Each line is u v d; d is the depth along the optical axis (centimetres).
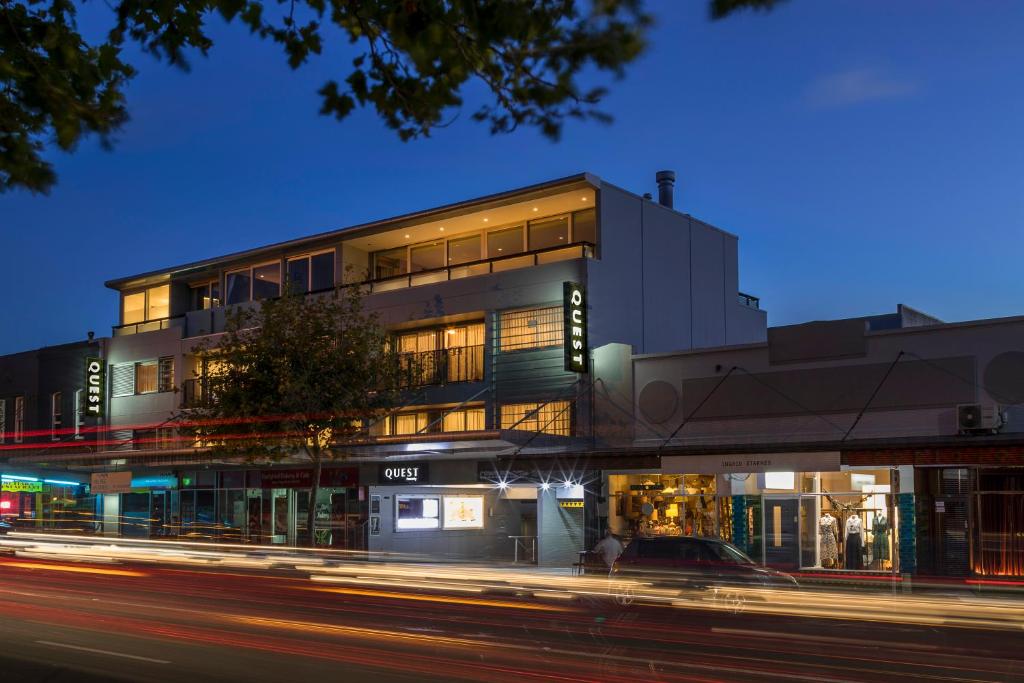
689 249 3541
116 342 4375
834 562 2522
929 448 2178
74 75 649
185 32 625
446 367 3322
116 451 3759
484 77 612
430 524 3159
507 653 1265
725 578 1877
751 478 2655
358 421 3375
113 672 1118
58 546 3697
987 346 2395
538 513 2853
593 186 3109
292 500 3578
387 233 3578
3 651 1283
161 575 2708
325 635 1440
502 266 3428
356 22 625
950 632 1566
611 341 3116
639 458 2561
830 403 2589
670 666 1163
